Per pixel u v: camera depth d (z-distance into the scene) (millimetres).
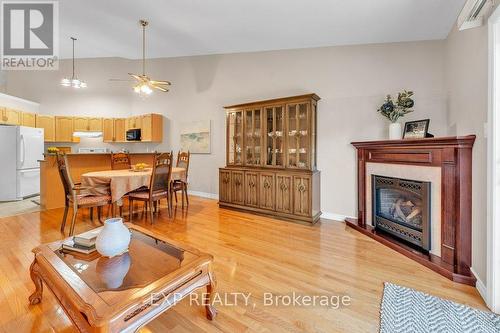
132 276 1349
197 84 5344
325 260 2348
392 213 2922
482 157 1829
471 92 2119
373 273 2104
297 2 2822
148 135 5723
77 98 6250
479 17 1866
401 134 3156
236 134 4398
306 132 3619
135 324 1093
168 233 3070
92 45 5258
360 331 1437
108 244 1465
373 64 3459
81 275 1334
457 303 1694
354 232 3145
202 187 5418
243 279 2002
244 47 4398
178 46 4777
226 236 2982
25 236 2896
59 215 3812
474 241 1940
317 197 3691
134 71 6125
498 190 1626
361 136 3537
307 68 3965
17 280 1920
